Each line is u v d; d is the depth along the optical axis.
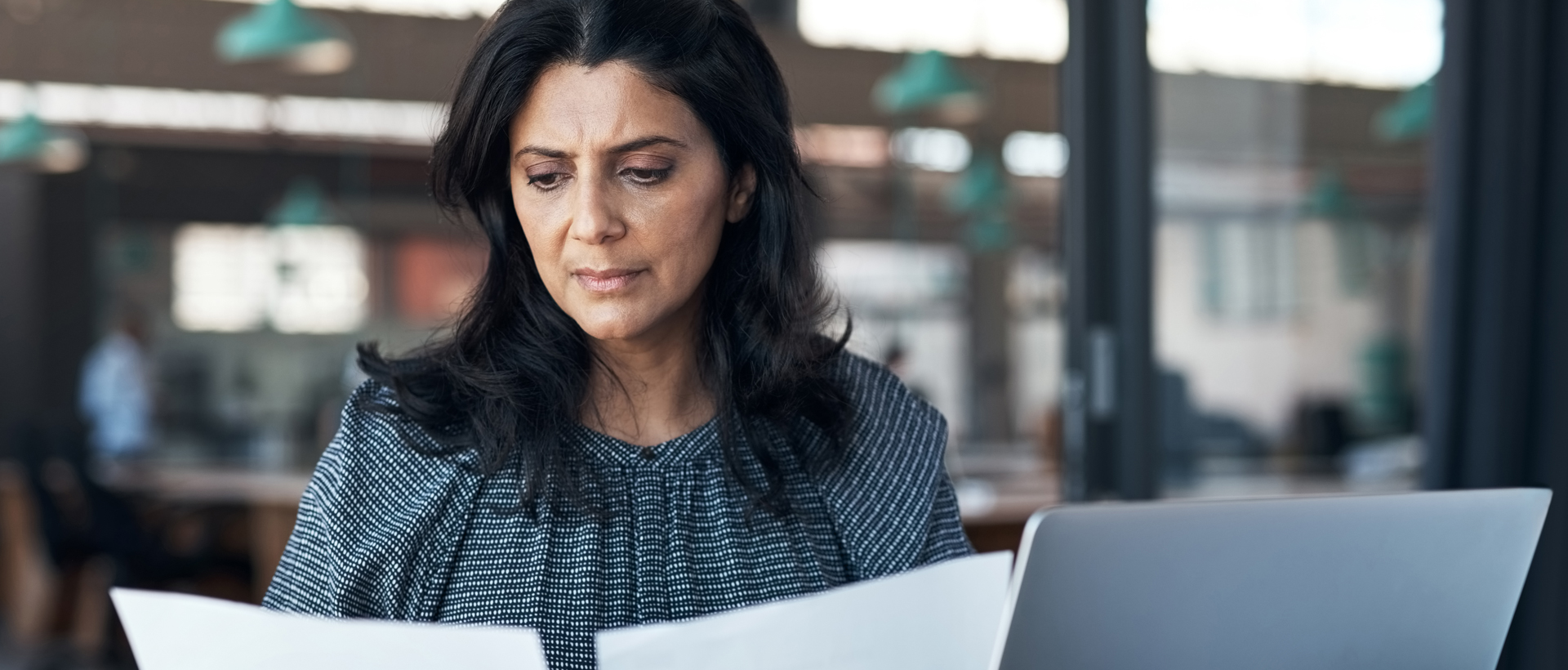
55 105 8.07
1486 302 2.13
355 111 8.39
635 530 0.91
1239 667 0.76
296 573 0.88
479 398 0.90
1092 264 2.71
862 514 0.95
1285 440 2.95
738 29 0.90
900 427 0.99
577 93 0.83
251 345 8.51
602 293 0.84
